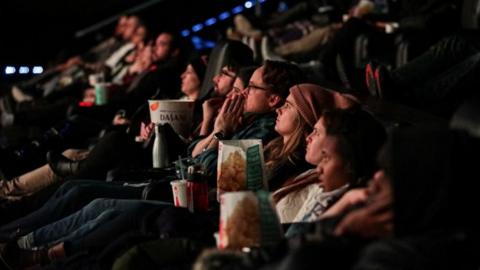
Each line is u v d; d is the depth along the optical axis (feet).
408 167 9.80
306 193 13.52
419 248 9.42
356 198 10.80
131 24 31.89
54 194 16.83
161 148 17.51
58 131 23.21
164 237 12.78
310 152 12.51
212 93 19.56
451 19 22.57
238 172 13.96
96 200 14.87
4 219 17.88
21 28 43.91
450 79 16.10
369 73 16.48
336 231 10.22
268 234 11.10
